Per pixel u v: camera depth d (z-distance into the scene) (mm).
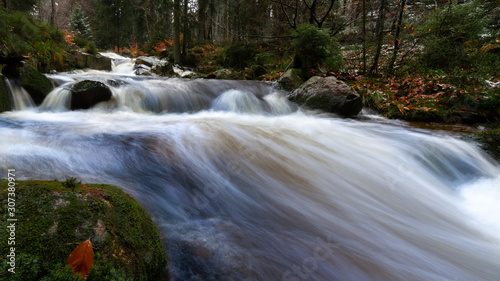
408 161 3641
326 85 6402
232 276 1562
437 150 3893
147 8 23672
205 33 22969
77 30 23141
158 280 1488
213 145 3420
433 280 1706
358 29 12836
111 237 1297
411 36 8625
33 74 5074
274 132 4375
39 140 3043
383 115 6477
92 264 1079
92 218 1318
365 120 5973
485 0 9695
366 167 3354
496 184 3213
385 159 3625
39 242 1132
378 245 1999
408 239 2125
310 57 8273
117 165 2627
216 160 3029
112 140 3227
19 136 3143
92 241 1229
